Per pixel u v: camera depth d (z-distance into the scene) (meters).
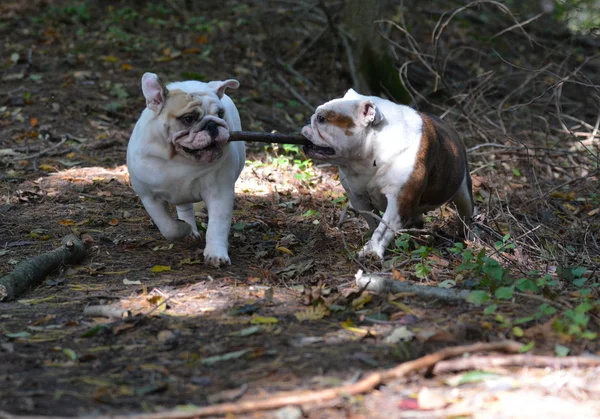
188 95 6.31
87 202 8.68
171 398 4.48
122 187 9.20
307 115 12.42
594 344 5.10
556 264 6.84
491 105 11.66
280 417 4.23
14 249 7.21
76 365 4.91
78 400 4.44
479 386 4.56
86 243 7.32
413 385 4.58
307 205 8.73
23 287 6.25
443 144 7.20
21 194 8.72
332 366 4.83
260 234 7.80
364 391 4.46
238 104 12.27
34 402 4.39
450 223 8.39
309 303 5.84
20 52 13.41
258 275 6.58
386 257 7.01
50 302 6.04
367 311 5.75
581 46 15.80
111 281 6.50
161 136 6.36
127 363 4.93
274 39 14.73
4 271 6.62
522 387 4.51
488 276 6.14
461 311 5.71
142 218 8.23
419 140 6.86
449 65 14.25
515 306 5.80
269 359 4.94
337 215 8.36
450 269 6.79
